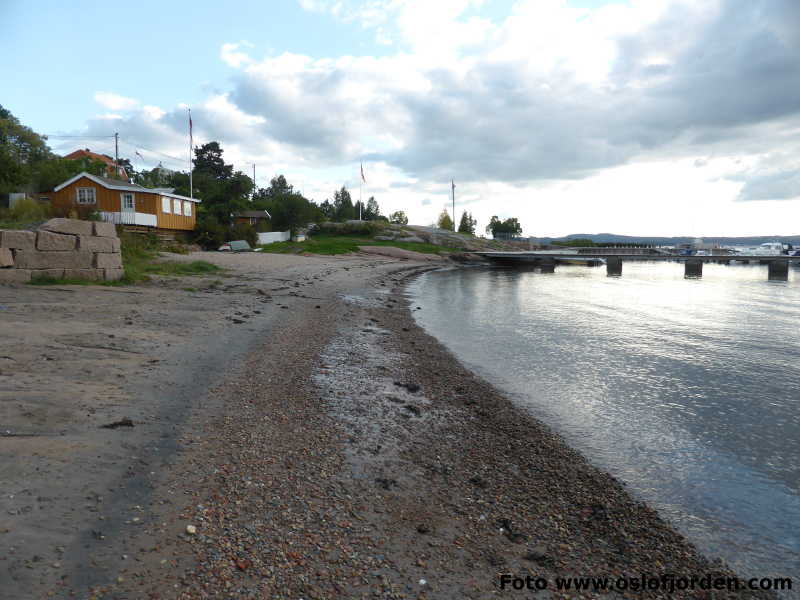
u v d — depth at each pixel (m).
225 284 19.56
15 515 3.32
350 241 67.06
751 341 13.12
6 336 8.00
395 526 3.95
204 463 4.59
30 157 53.59
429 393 7.94
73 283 14.51
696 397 8.16
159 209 40.31
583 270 59.34
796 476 5.41
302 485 4.42
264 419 5.96
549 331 14.42
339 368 8.89
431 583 3.27
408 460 5.31
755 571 3.78
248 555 3.30
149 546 3.24
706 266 74.75
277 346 10.05
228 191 63.81
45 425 4.80
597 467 5.47
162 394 6.29
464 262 66.06
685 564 3.81
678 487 5.10
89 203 36.84
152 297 14.07
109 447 4.57
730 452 6.00
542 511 4.46
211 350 8.97
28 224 15.84
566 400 7.90
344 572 3.26
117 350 8.06
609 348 12.05
